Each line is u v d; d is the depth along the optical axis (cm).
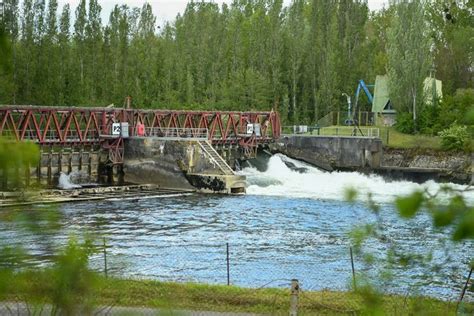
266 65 9925
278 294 1889
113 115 6272
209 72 9988
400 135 7469
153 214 4334
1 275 495
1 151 426
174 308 657
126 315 633
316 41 10031
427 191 413
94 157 6212
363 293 613
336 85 9675
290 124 9662
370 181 6331
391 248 641
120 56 9506
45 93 8144
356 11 10556
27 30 8294
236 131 7325
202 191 5609
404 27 7738
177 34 10862
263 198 5222
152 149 5984
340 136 7031
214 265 2856
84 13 9325
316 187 5897
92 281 585
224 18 10612
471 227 390
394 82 7750
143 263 2831
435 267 628
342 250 3192
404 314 1153
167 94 9319
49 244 545
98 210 4438
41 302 566
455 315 665
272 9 10850
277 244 3384
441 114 7050
